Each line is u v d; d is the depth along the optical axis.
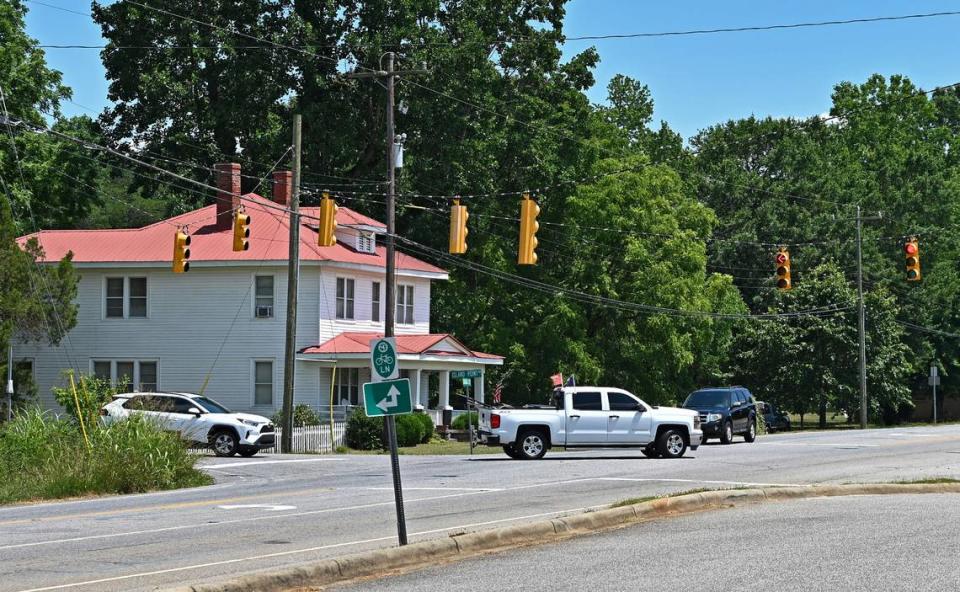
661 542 14.79
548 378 60.19
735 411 43.56
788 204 85.12
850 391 71.06
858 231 66.12
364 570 12.91
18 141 55.84
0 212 41.03
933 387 81.44
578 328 60.38
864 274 79.38
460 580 12.27
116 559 14.23
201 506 21.30
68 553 14.88
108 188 93.12
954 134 107.94
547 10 63.62
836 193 85.62
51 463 26.62
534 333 60.44
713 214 65.56
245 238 34.09
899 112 101.88
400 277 53.88
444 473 28.09
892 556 13.16
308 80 59.50
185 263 35.53
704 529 16.08
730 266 81.31
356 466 31.77
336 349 48.28
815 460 31.00
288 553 14.46
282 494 23.47
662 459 32.09
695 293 63.00
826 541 14.53
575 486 23.64
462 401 61.00
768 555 13.39
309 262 48.53
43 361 51.38
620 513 17.17
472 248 61.59
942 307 83.75
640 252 60.56
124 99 62.06
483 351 60.56
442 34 60.62
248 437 36.22
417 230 59.75
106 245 51.72
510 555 14.05
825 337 71.56
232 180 51.69
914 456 32.34
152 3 59.94
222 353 49.91
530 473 27.36
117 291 51.28
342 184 59.97
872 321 72.25
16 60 55.81
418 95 58.19
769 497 20.25
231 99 59.53
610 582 11.82
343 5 61.28
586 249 61.72
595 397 33.19
